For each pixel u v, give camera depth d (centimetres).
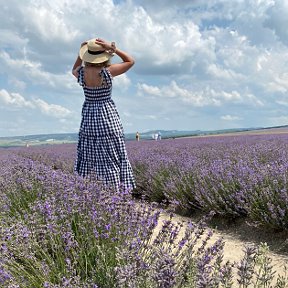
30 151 2350
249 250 227
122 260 258
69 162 1245
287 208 447
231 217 532
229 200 543
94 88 419
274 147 975
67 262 268
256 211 483
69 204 348
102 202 329
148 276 225
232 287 283
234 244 443
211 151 1048
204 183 596
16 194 475
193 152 1050
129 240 285
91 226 310
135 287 215
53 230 299
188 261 251
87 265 285
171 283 188
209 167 664
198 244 414
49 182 447
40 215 342
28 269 286
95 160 427
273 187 492
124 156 436
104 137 423
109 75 415
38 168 561
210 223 549
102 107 423
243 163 645
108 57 412
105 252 277
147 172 781
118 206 320
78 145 444
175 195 624
